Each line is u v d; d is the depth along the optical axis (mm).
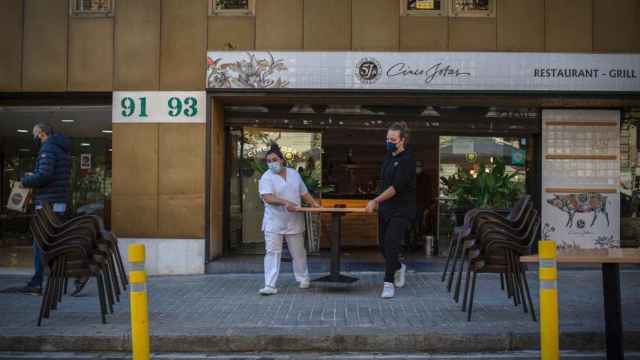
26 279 10352
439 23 10656
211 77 10695
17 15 10883
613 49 10648
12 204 11867
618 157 11164
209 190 10750
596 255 5570
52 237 7375
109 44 10844
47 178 8820
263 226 8906
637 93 10625
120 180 10797
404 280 9430
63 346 6648
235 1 10734
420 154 11859
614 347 5867
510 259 7254
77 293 8852
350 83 10609
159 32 10789
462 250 8141
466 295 7594
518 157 11672
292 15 10688
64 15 10867
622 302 8219
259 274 10703
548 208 11133
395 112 11398
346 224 12531
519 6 10656
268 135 11922
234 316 7438
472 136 11750
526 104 11016
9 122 11414
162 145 10773
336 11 10680
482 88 10594
